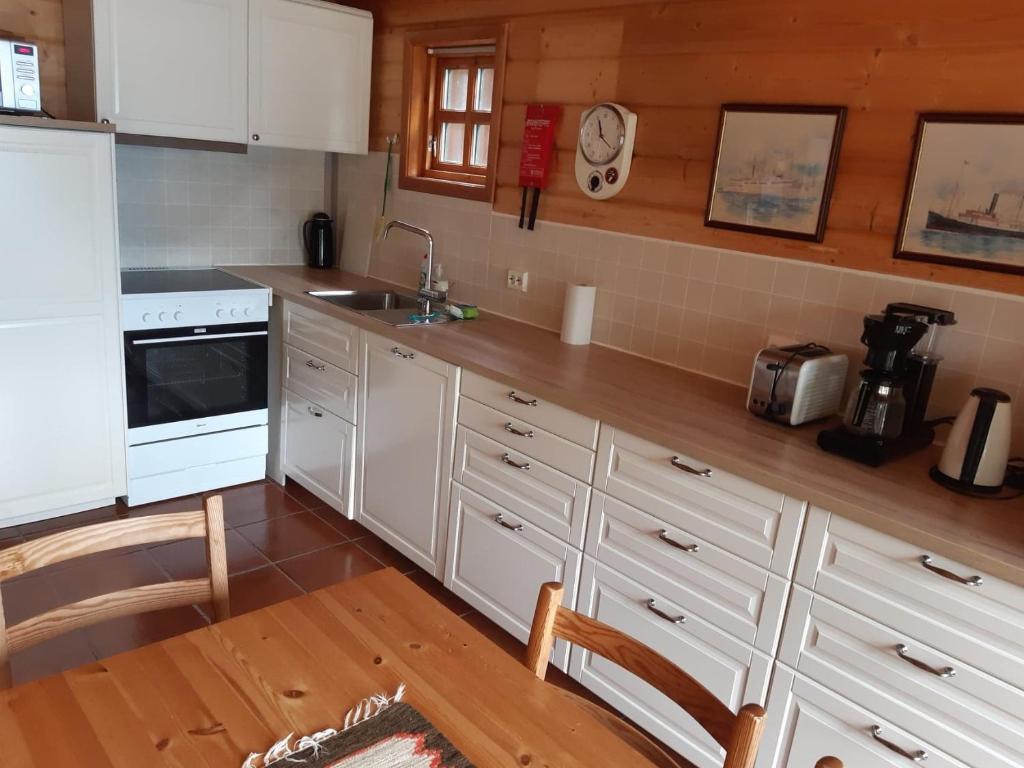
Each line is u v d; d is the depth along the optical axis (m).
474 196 3.44
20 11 3.22
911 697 1.70
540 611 1.33
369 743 1.09
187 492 3.53
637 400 2.35
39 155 2.81
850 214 2.31
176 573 2.92
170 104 3.30
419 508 2.93
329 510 3.55
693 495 2.04
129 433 3.28
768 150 2.45
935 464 2.03
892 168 2.21
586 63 2.94
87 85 3.18
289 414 3.61
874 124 2.23
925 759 1.69
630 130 2.80
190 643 1.27
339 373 3.22
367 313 3.16
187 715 1.11
